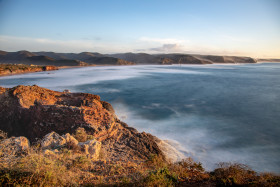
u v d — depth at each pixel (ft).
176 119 89.76
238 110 110.63
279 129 77.36
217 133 71.05
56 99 64.49
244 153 54.54
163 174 18.17
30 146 31.53
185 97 153.79
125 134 52.70
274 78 319.47
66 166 21.45
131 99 144.77
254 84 240.53
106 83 252.83
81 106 56.70
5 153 25.08
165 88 206.59
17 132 50.52
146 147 47.52
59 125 49.37
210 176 20.93
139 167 24.67
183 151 53.78
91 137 44.65
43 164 16.76
